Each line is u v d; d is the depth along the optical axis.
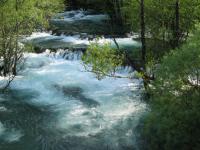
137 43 27.14
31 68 22.88
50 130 15.70
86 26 33.56
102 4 39.00
